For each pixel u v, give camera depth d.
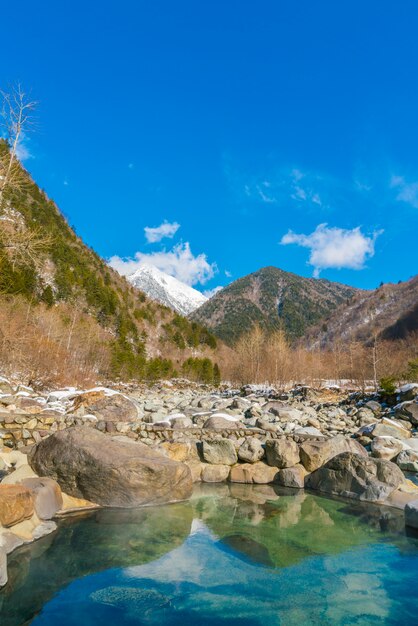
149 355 83.12
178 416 11.92
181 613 3.92
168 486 7.29
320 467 8.70
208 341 111.50
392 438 10.37
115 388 35.78
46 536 5.56
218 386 55.84
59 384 22.52
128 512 6.71
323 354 53.19
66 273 75.56
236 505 7.33
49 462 7.07
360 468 7.97
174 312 122.56
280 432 10.76
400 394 18.66
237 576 4.70
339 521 6.57
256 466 9.16
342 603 4.16
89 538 5.58
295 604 4.13
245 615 3.93
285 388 34.44
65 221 112.88
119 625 3.70
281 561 5.10
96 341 43.34
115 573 4.65
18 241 13.81
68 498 6.77
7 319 21.59
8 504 5.17
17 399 12.90
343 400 22.62
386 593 4.38
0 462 7.18
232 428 10.69
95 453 6.93
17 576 4.47
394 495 7.45
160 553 5.22
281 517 6.73
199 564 4.96
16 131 13.41
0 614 3.81
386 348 40.69
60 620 3.75
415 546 5.62
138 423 10.38
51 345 26.12
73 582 4.42
